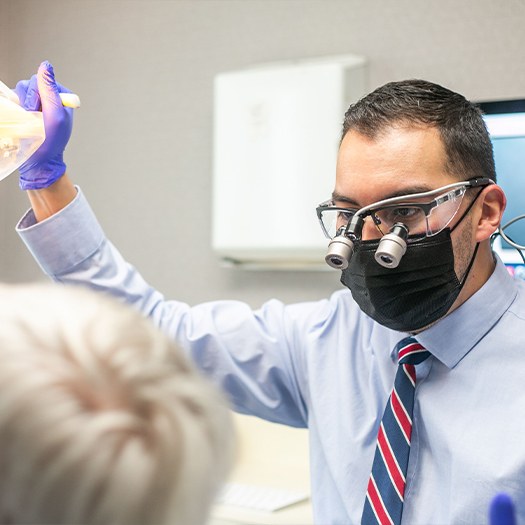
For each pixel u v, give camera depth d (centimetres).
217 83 224
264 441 206
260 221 219
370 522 117
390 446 119
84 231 134
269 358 141
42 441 37
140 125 244
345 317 138
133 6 245
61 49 254
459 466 114
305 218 213
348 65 211
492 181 118
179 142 239
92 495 37
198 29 237
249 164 220
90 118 250
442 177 113
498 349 119
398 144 112
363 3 215
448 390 121
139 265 244
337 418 132
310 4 222
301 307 145
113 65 247
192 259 237
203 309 145
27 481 37
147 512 38
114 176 247
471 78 203
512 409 115
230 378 143
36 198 134
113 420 38
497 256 126
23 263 257
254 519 163
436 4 207
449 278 115
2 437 37
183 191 238
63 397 38
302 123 213
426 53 208
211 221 234
